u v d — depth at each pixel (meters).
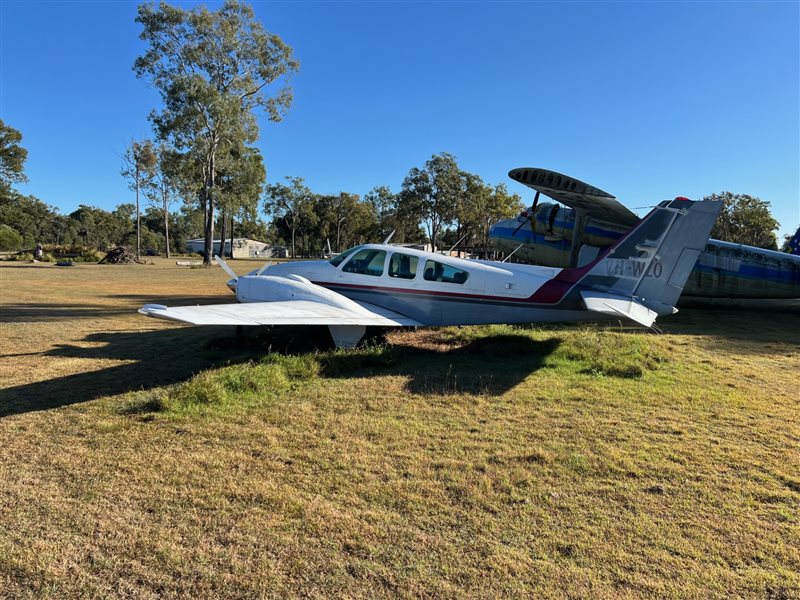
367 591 2.21
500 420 4.45
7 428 4.00
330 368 6.00
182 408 4.50
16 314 10.66
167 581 2.25
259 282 7.65
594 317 6.91
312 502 2.96
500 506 2.97
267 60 37.31
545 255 14.20
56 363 6.28
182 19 33.97
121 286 18.14
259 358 6.55
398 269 7.48
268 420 4.31
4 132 59.06
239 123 36.38
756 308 14.17
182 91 34.19
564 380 5.80
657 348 7.53
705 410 4.82
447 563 2.43
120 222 103.56
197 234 113.69
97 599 2.13
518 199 67.50
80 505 2.87
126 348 7.25
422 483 3.23
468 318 7.20
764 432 4.25
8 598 2.12
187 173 42.62
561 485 3.25
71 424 4.11
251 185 43.72
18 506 2.84
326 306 6.87
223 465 3.42
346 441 3.90
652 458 3.69
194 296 14.95
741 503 3.06
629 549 2.58
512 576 2.34
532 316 6.97
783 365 6.87
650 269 6.65
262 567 2.36
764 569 2.43
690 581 2.33
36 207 89.75
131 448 3.67
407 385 5.51
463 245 67.19
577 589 2.26
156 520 2.74
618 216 10.11
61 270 27.11
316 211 86.81
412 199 60.25
